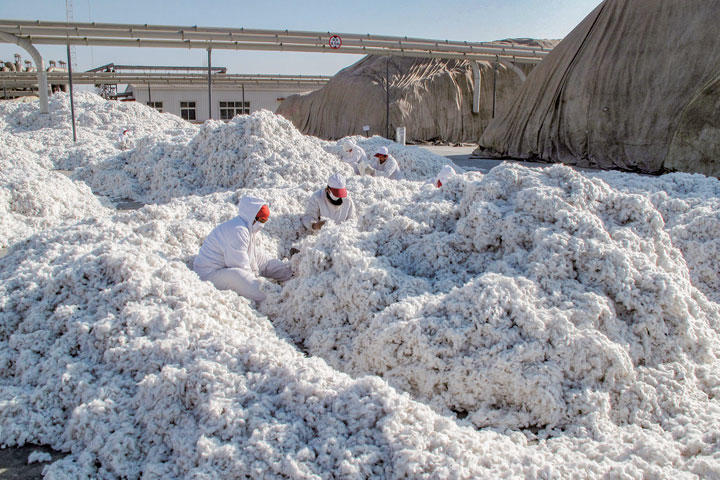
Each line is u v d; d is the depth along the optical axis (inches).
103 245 171.0
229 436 104.7
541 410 120.8
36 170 469.4
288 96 1473.9
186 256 193.8
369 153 517.3
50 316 147.9
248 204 186.4
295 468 94.8
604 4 682.2
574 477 96.7
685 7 597.9
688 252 207.8
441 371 129.6
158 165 402.6
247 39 836.6
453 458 97.0
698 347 141.0
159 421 112.0
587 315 134.1
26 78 1259.8
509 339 129.1
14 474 105.7
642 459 101.2
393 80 1200.2
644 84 620.7
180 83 1402.6
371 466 97.3
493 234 169.5
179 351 126.0
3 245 254.7
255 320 161.0
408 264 176.1
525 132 764.0
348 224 204.5
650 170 605.6
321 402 110.3
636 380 128.7
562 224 159.3
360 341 145.7
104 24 751.1
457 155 876.6
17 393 124.2
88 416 113.0
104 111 874.8
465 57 1054.4
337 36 908.0
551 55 741.9
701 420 116.0
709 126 544.4
